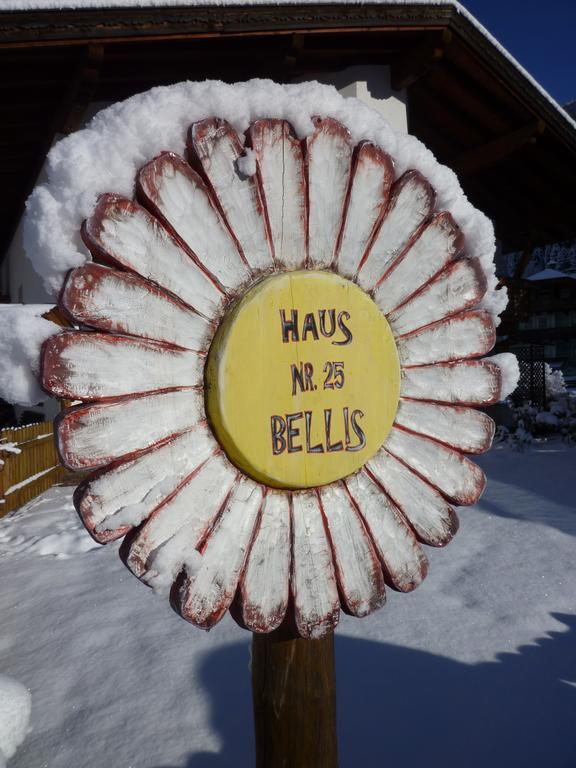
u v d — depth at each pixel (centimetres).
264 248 107
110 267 97
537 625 311
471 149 759
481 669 272
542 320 2855
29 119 622
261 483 108
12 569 424
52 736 237
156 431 98
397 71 586
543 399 1083
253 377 104
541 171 786
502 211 919
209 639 305
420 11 518
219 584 102
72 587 382
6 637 321
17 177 832
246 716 243
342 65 590
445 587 362
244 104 106
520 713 242
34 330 91
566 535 452
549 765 214
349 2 495
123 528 94
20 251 1051
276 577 108
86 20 433
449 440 129
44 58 477
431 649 289
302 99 112
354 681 264
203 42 497
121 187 96
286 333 107
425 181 122
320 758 131
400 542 121
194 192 100
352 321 113
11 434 612
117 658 291
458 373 130
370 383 115
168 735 233
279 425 106
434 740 227
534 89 612
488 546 436
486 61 574
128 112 100
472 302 131
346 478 116
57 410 793
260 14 476
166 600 353
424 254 124
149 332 98
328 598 112
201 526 101
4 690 193
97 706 254
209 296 103
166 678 272
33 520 561
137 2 439
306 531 111
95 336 94
